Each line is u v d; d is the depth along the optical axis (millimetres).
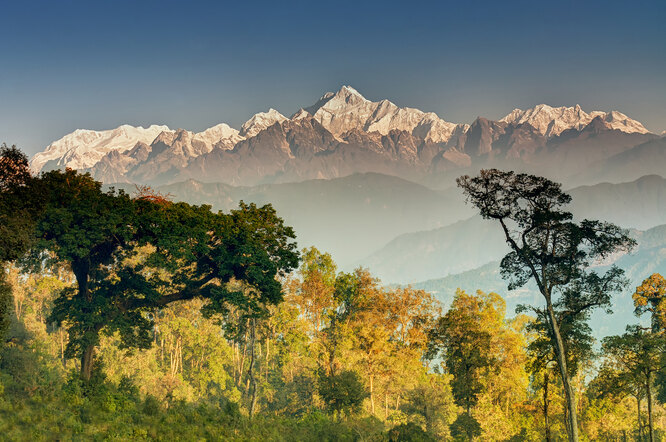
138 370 66188
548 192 45281
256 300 51625
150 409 39219
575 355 49812
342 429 48656
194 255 47406
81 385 39344
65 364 65500
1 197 35875
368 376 70750
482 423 62344
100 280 50031
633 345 53750
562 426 70000
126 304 48688
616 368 55719
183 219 47094
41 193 38625
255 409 67562
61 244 43562
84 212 42875
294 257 50781
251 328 56531
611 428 69250
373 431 50031
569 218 45750
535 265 48781
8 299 34469
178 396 63125
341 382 57000
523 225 47188
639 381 54062
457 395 63594
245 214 49875
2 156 36812
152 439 33781
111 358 64500
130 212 44906
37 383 40500
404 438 49406
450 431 65625
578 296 47500
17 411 31812
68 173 45719
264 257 47906
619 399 58969
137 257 63375
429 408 65750
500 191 46344
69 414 33500
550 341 49281
